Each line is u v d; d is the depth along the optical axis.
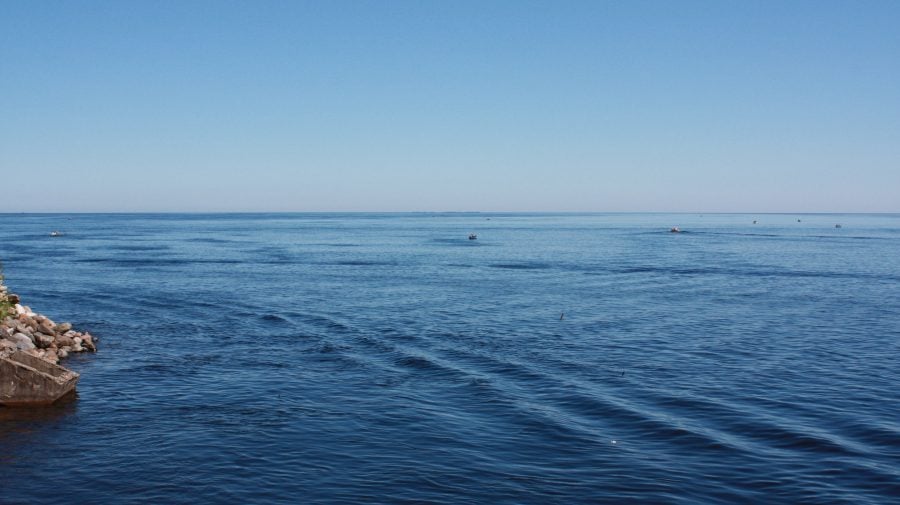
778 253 98.19
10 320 29.11
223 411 21.78
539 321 39.41
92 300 47.22
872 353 30.94
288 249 110.19
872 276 65.75
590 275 67.31
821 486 16.30
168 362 28.52
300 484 16.25
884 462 17.78
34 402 22.19
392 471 17.00
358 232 187.50
